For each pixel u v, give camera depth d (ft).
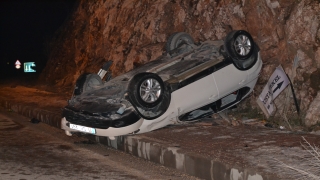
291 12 32.12
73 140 32.58
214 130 27.96
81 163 25.22
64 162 25.49
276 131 27.04
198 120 30.32
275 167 18.76
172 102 26.27
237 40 28.50
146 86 25.31
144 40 48.93
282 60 32.91
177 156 22.74
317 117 27.91
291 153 21.03
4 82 83.30
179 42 33.96
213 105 28.73
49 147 29.94
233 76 28.48
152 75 25.38
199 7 41.60
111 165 24.71
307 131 27.50
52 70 73.20
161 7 47.73
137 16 52.06
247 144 23.45
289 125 28.04
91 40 62.08
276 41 33.78
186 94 26.71
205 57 28.73
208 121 30.71
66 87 63.31
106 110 25.71
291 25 31.53
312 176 16.84
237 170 18.97
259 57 30.04
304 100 29.78
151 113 25.67
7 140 32.53
